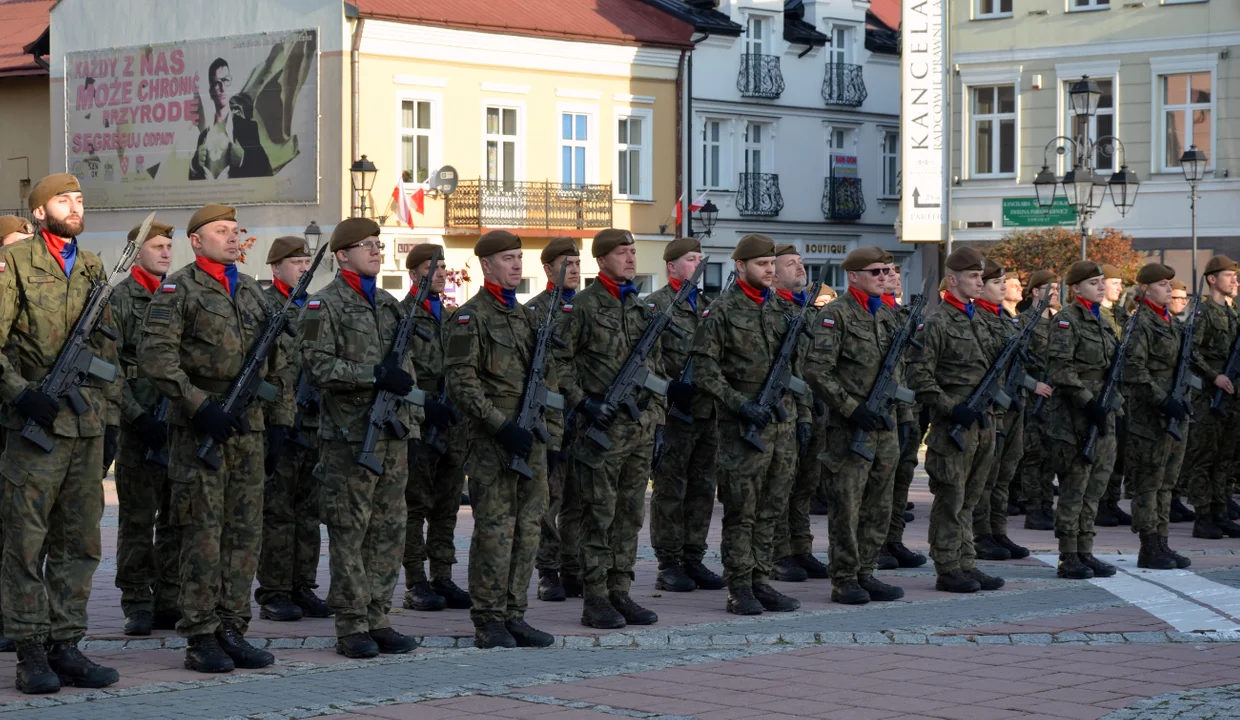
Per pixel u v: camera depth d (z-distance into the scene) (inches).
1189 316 629.0
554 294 463.8
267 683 393.7
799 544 602.2
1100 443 587.2
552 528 547.2
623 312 481.7
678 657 427.8
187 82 1785.2
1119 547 674.2
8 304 382.0
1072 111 1686.8
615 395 473.4
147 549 470.0
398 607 527.8
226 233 416.8
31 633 382.6
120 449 467.2
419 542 523.2
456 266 1736.0
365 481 427.8
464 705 366.9
